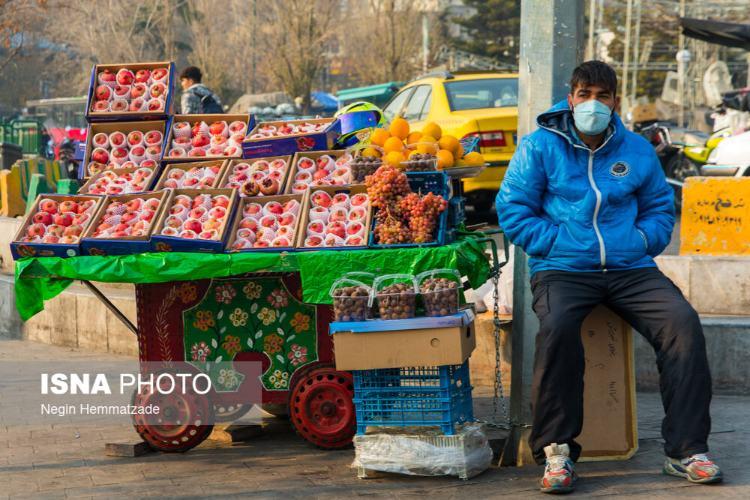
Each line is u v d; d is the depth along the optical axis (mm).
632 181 4461
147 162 5672
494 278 5215
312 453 5039
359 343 4449
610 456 4695
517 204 4555
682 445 4281
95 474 4777
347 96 31234
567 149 4496
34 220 5141
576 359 4297
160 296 5098
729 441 4984
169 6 46562
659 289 4391
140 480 4656
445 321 4371
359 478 4555
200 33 48438
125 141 5770
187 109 10594
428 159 5031
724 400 5965
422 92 12102
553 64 4801
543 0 4789
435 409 4480
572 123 4492
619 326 4676
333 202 5043
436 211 4723
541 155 4512
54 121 47531
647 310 4379
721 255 6891
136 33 48875
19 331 9031
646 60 40531
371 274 4648
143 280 4805
